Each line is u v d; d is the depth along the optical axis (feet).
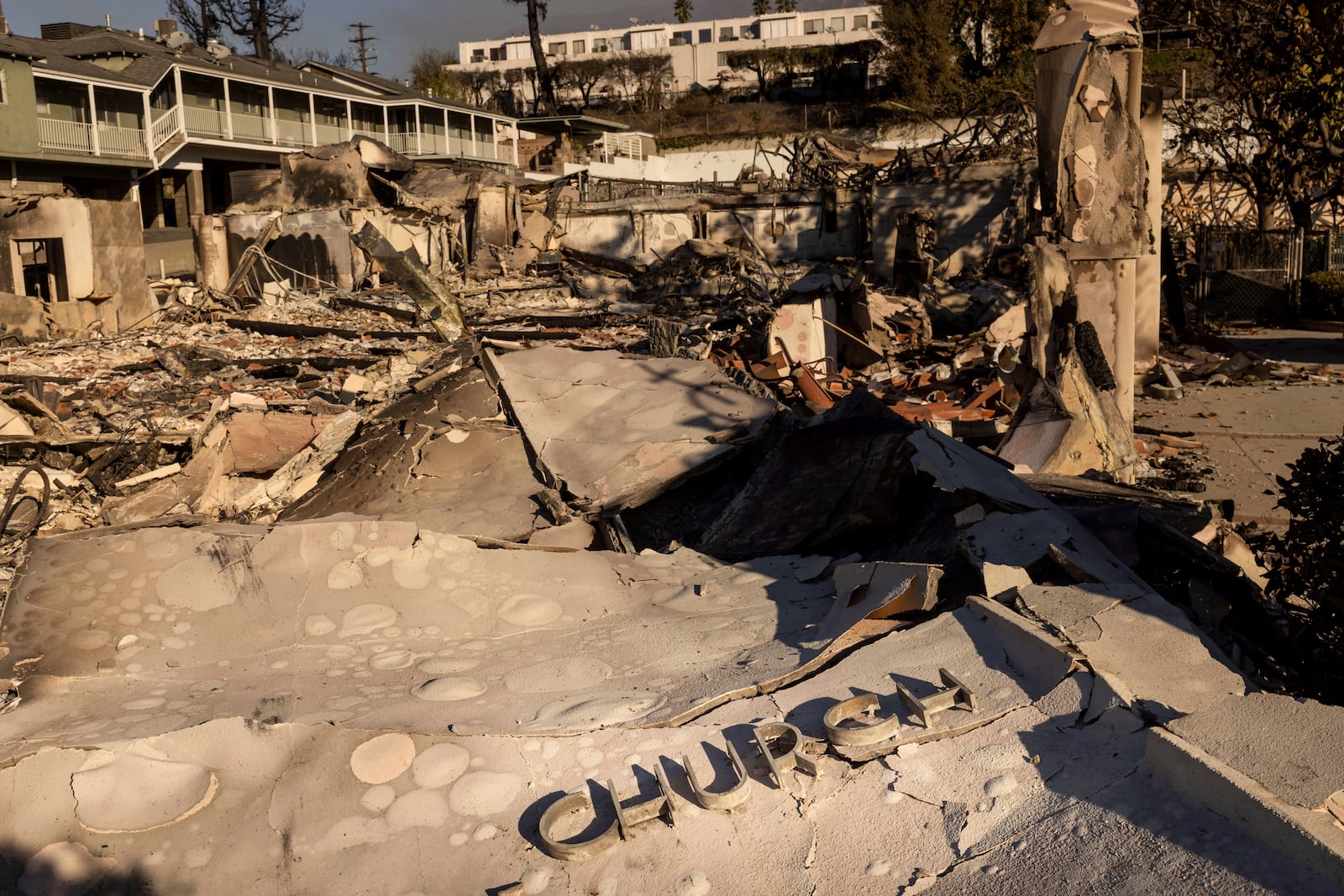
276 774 10.21
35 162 122.01
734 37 304.71
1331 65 65.57
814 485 21.65
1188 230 97.96
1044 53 33.60
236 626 14.11
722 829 9.34
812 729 10.52
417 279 39.50
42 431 35.94
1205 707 9.48
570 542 22.44
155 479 33.19
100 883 9.20
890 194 100.68
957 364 48.57
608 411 28.63
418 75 274.57
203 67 139.85
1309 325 72.18
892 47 203.72
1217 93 87.30
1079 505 19.62
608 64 272.31
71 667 12.89
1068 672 10.46
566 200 123.54
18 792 9.73
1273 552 22.53
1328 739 8.52
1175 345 57.11
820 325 48.55
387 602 15.03
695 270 103.14
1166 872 7.90
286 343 71.61
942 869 8.68
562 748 10.64
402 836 9.68
